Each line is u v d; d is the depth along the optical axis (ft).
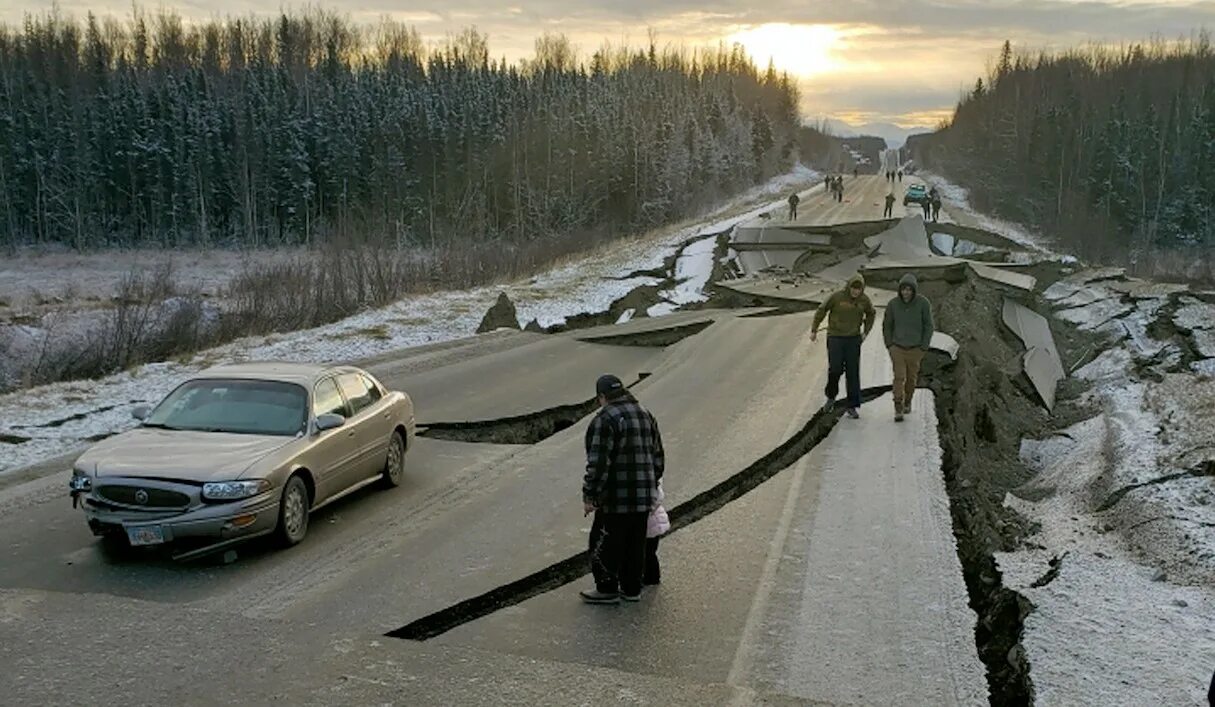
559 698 19.92
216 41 409.90
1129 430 63.82
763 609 26.20
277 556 29.89
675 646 23.85
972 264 121.90
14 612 23.79
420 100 295.69
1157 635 28.07
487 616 25.84
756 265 137.90
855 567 29.37
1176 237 256.32
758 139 453.99
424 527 32.91
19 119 264.11
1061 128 312.71
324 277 103.14
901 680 22.24
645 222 267.80
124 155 270.46
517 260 137.59
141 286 114.73
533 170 269.23
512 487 38.04
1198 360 90.53
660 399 54.60
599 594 26.48
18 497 36.06
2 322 98.84
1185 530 41.98
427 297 105.09
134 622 23.31
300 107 289.33
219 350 72.69
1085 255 204.23
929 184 382.83
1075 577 33.45
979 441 61.21
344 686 20.10
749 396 55.06
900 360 48.60
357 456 35.04
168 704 19.11
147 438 31.78
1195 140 279.69
